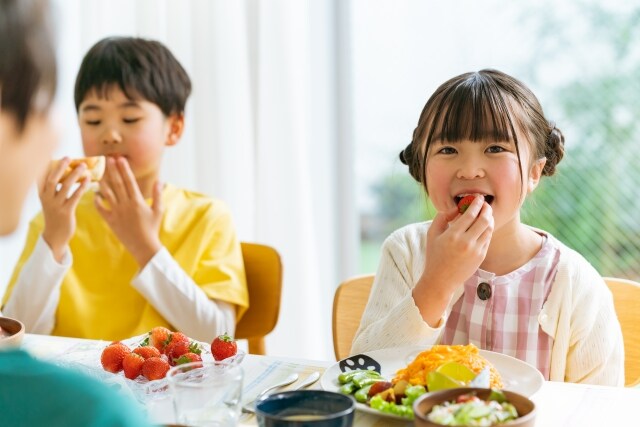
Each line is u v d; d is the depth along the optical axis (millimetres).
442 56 2672
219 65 2398
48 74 522
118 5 2498
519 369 1080
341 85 2559
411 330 1206
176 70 1883
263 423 838
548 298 1349
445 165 1290
